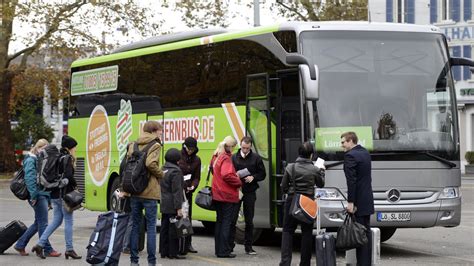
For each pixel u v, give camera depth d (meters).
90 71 22.25
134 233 12.97
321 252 12.20
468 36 52.97
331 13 43.44
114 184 20.97
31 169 14.71
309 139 15.03
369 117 15.31
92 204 21.83
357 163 12.40
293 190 12.78
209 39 17.92
